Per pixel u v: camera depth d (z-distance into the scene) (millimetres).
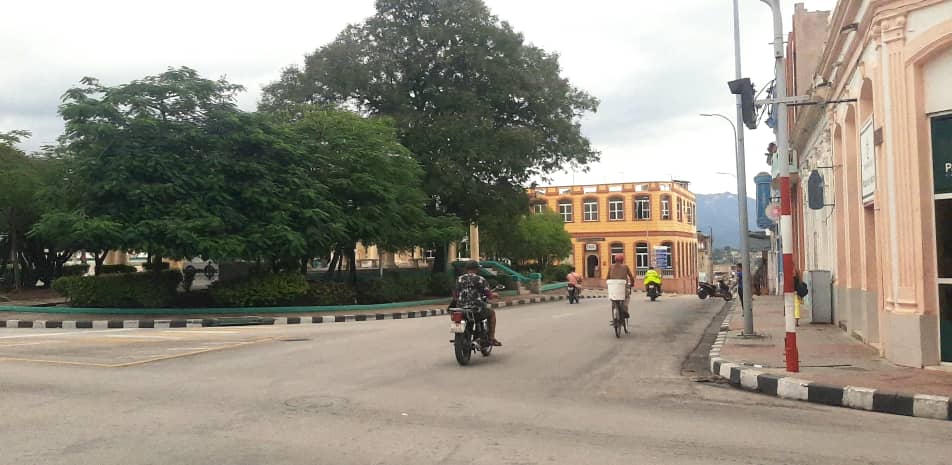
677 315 23078
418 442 6332
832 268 17594
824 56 15555
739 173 15812
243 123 23281
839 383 8805
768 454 6086
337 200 25859
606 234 75375
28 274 38062
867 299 12664
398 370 10617
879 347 11523
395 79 34281
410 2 33750
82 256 46906
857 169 13094
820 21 22391
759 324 17547
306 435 6555
